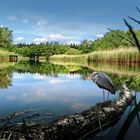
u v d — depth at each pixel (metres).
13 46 75.00
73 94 6.95
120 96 5.02
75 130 3.55
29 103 5.66
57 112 4.71
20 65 26.97
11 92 7.36
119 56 28.06
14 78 11.94
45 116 4.33
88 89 8.11
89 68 19.34
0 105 5.36
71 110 4.87
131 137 2.92
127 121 1.36
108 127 3.87
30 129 3.17
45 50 90.69
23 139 2.90
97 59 32.91
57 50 90.19
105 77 3.10
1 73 14.73
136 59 26.62
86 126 3.72
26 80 11.12
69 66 24.75
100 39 62.59
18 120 4.02
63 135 3.39
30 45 98.81
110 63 29.14
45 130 3.23
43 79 11.69
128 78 11.06
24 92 7.38
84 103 5.64
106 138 3.19
